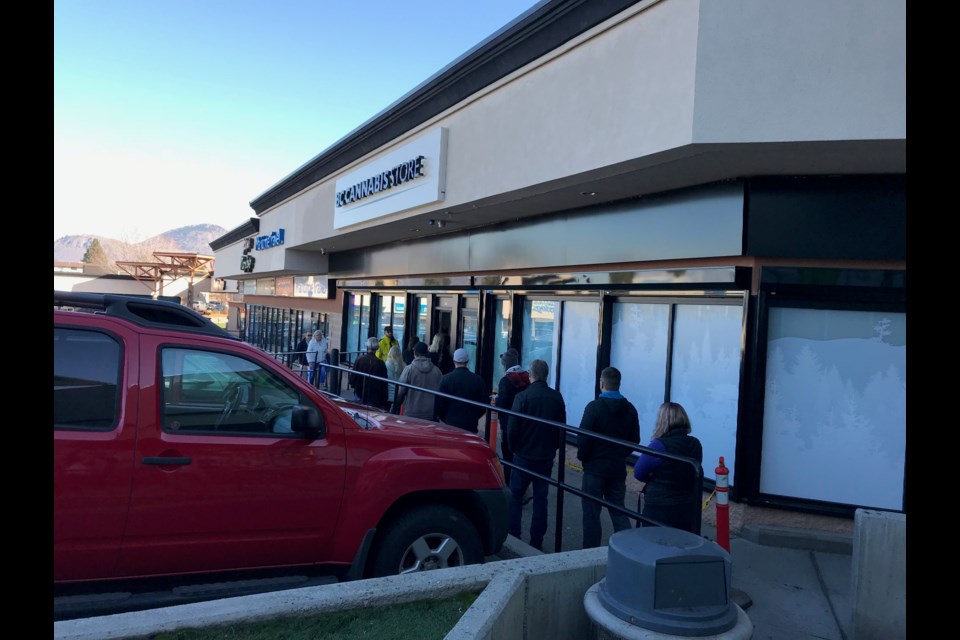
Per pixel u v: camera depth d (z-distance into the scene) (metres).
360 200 12.91
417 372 8.62
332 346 20.73
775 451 6.57
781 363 6.59
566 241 9.27
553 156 7.25
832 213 6.29
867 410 6.34
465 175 9.09
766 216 6.48
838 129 5.17
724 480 5.00
